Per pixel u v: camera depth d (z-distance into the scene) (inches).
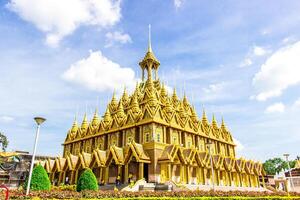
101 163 1704.0
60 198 768.3
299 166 3245.6
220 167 1932.8
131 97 2265.0
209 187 1654.8
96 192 870.4
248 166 2314.2
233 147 2581.2
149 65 2406.5
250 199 973.8
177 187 1334.9
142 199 842.2
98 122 2304.4
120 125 1934.1
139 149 1574.8
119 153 1654.8
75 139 2367.1
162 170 1550.2
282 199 1039.6
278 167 4224.9
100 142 2076.8
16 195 716.7
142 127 1752.0
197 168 1763.0
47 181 981.8
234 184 2101.4
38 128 841.5
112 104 2401.6
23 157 3095.5
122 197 876.6
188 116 2142.0
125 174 1582.2
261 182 2608.3
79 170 1914.4
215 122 2517.2
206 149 2070.6
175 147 1601.9
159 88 2303.2
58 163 2078.0
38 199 719.1
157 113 1753.2
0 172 2768.2
